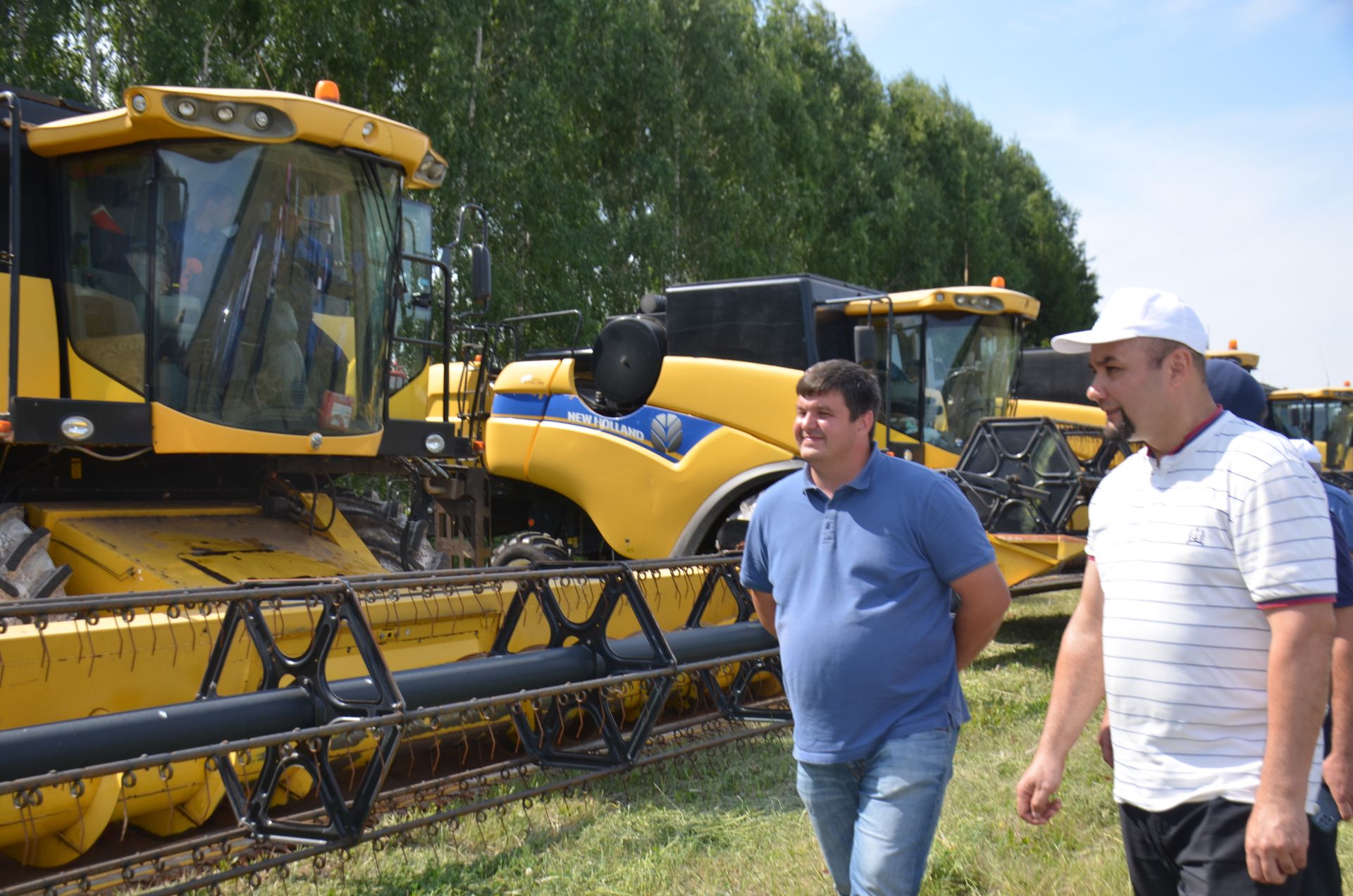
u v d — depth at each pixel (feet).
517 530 32.53
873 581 8.94
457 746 17.19
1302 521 6.73
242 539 18.83
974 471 26.61
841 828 9.34
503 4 61.62
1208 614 7.12
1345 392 57.47
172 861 12.53
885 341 28.76
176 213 17.02
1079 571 30.32
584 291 62.59
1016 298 29.45
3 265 16.85
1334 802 7.25
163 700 13.17
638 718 17.35
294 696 12.34
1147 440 7.47
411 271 21.63
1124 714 7.58
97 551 16.69
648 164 69.51
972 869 12.89
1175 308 7.32
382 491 42.80
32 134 17.34
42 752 10.30
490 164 56.75
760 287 26.43
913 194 112.88
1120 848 13.43
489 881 12.74
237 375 17.61
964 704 9.34
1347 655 7.25
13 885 11.36
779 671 18.24
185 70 46.88
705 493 25.34
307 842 12.07
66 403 15.94
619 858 13.35
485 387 29.68
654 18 73.46
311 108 17.49
